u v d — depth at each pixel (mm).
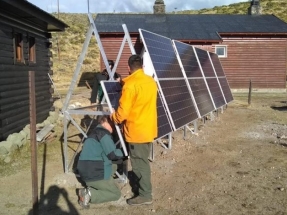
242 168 6238
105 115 5078
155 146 7559
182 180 5617
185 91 8383
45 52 10977
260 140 8406
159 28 23500
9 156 6762
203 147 7641
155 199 4922
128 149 5105
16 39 8609
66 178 5660
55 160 6805
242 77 23891
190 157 6855
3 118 7336
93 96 10281
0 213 4523
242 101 17562
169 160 6605
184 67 9117
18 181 5695
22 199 4984
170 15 26219
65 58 32094
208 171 6055
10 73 7875
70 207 4680
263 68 23812
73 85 5719
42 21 9125
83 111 5656
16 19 8164
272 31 23250
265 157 6922
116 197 4836
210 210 4562
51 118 10383
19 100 8398
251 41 23594
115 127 5129
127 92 4371
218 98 12227
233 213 4477
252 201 4836
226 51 23641
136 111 4465
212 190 5223
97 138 4754
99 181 4730
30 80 3635
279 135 8938
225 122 10898
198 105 9172
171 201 4852
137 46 22234
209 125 10312
